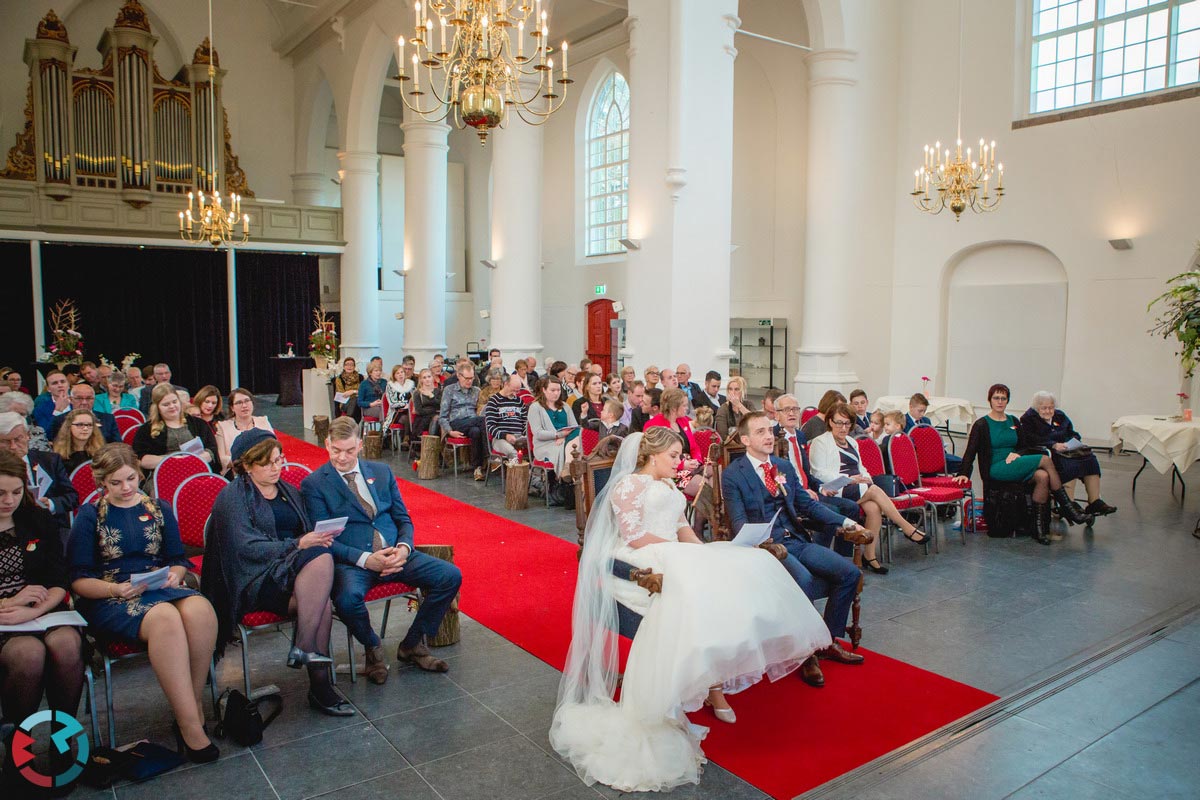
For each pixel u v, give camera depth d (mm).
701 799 3045
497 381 9531
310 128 20500
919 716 3713
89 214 16094
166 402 5957
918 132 13547
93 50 19109
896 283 13945
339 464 4254
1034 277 12523
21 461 3295
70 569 3484
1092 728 3598
